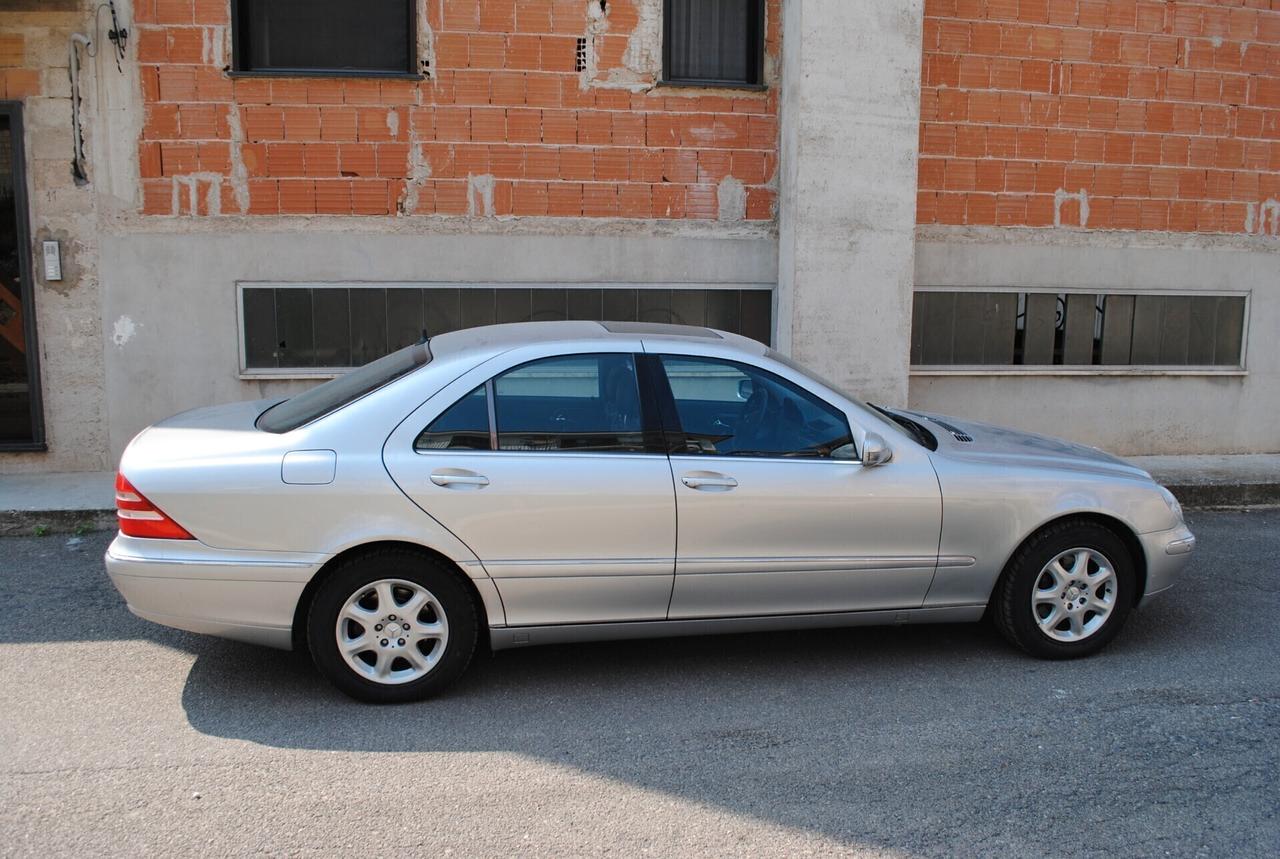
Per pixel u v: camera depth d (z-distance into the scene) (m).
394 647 4.43
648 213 8.78
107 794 3.68
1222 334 9.91
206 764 3.92
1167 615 5.74
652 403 4.61
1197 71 9.49
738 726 4.30
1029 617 4.95
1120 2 9.25
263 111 8.24
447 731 4.23
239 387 8.45
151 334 8.33
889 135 8.59
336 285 8.47
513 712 4.42
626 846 3.38
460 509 4.35
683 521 4.52
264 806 3.61
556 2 8.47
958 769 3.92
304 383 8.50
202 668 4.86
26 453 8.34
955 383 9.41
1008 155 9.25
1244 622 5.63
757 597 4.66
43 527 7.20
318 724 4.28
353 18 8.38
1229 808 3.65
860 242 8.65
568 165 8.63
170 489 4.26
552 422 4.52
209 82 8.16
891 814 3.59
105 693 4.57
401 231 8.47
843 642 5.29
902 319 8.80
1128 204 9.53
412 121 8.41
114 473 8.36
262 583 4.28
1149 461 9.54
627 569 4.50
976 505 4.77
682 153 8.77
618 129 8.66
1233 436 9.91
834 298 8.66
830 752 4.06
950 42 9.04
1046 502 4.85
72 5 7.93
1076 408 9.65
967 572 4.83
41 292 8.20
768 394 4.74
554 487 4.41
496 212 8.58
